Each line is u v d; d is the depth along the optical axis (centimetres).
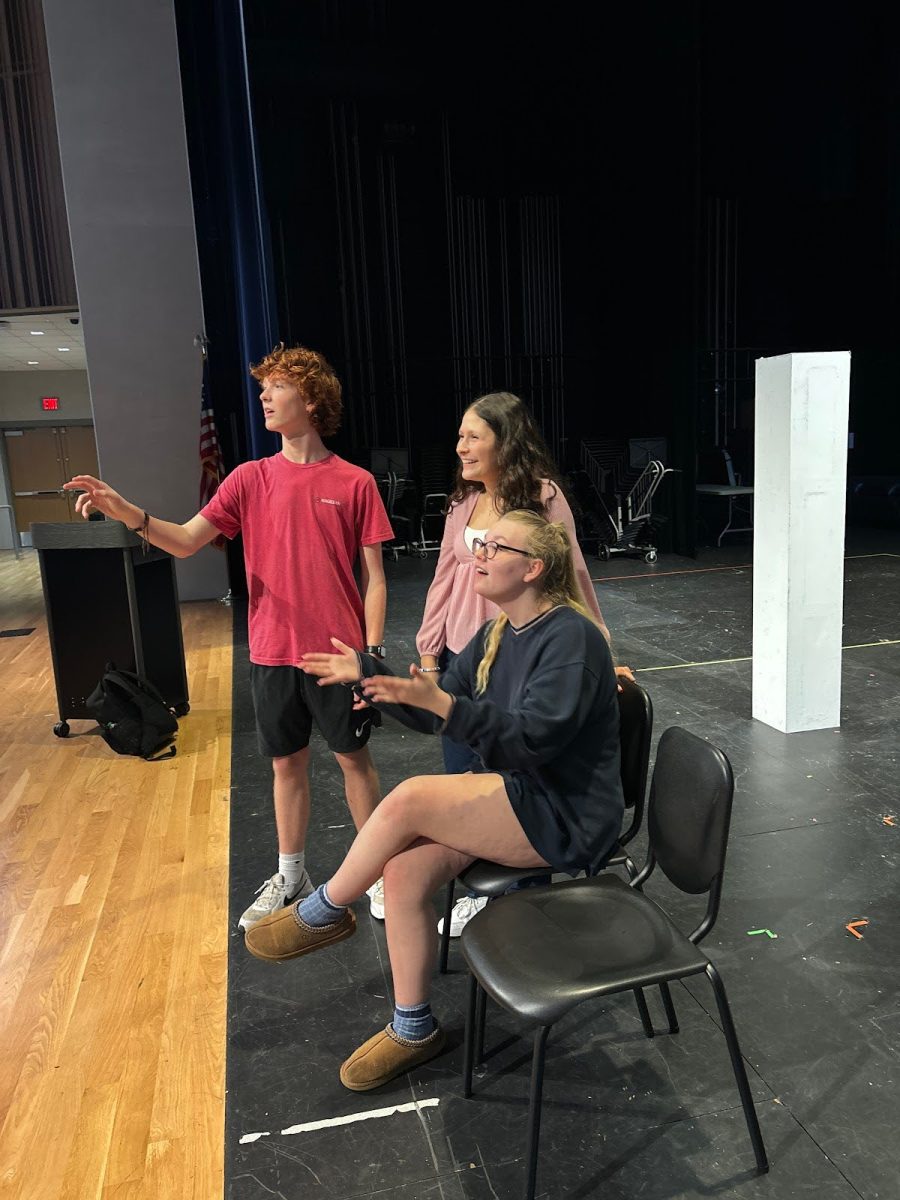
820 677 388
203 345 747
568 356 1094
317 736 416
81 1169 171
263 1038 207
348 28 960
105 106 718
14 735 441
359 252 1018
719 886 165
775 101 1023
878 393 1104
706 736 388
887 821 302
